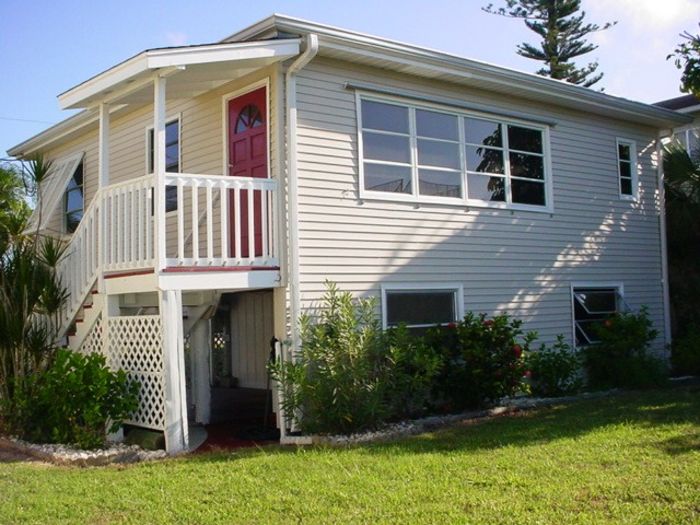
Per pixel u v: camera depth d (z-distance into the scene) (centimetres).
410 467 708
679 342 1423
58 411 888
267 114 995
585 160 1370
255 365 1327
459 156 1165
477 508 573
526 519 543
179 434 863
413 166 1101
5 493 661
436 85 1139
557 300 1289
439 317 1129
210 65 906
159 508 602
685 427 859
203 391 1085
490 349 1065
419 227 1101
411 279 1083
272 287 950
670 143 1582
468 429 920
